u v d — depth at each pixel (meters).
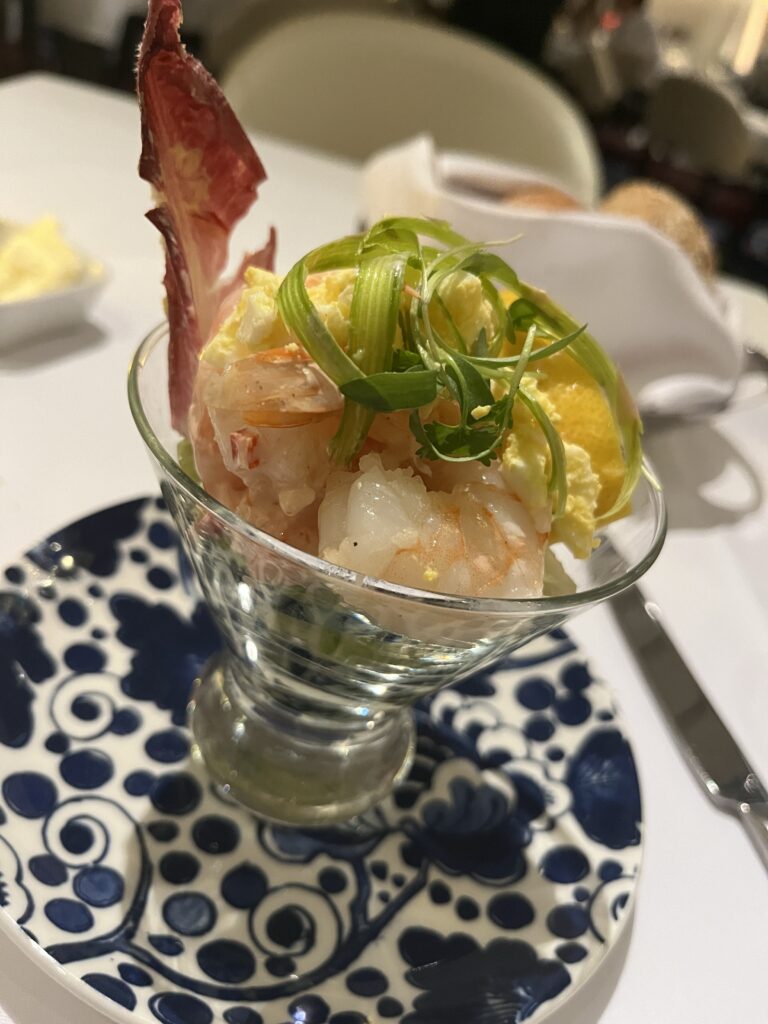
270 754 0.19
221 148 0.17
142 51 0.15
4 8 1.03
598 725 0.21
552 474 0.15
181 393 0.17
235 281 0.18
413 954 0.16
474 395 0.14
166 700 0.20
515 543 0.15
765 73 1.46
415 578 0.14
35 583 0.21
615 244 0.31
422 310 0.15
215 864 0.17
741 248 1.21
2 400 0.27
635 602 0.26
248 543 0.14
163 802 0.18
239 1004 0.15
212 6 1.07
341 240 0.17
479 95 0.59
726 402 0.32
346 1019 0.15
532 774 0.20
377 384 0.14
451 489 0.15
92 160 0.43
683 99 1.22
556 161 0.58
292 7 0.73
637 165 1.27
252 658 0.18
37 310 0.29
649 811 0.20
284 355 0.15
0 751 0.17
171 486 0.15
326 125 0.58
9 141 0.43
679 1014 0.17
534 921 0.17
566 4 1.17
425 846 0.19
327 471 0.15
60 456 0.26
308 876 0.17
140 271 0.36
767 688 0.25
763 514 0.32
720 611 0.27
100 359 0.30
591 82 1.26
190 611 0.22
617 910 0.18
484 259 0.16
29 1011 0.14
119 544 0.23
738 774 0.21
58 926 0.15
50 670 0.19
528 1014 0.15
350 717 0.19
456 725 0.21
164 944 0.15
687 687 0.23
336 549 0.14
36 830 0.16
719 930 0.18
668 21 1.51
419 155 0.35
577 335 0.15
